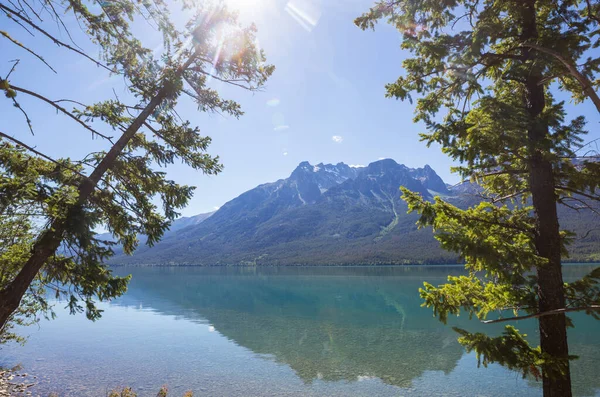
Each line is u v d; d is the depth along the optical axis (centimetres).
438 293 631
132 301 5384
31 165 634
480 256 557
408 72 696
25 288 624
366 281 8675
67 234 636
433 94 696
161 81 798
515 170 629
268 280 10038
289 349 2456
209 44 858
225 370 1964
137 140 837
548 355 538
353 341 2706
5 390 1524
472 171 656
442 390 1647
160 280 10450
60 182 680
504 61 686
